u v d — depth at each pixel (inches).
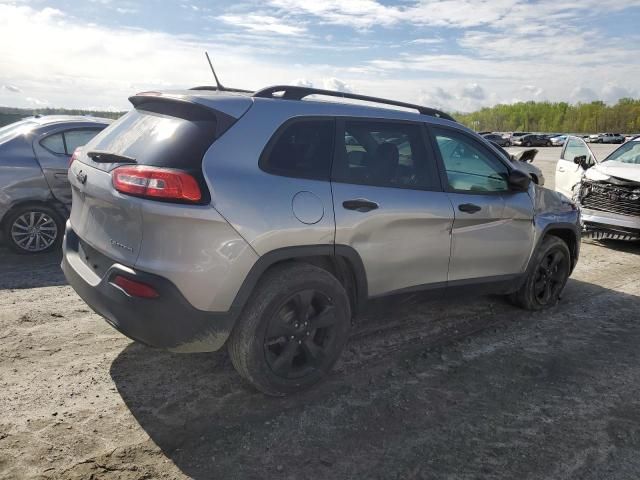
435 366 148.7
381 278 140.1
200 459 105.0
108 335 159.9
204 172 111.3
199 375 137.8
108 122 264.8
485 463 107.5
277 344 126.0
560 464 108.0
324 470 103.6
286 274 122.0
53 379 132.7
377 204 134.9
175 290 109.1
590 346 167.0
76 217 136.2
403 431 117.3
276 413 122.0
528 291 190.9
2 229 238.4
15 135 242.2
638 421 125.1
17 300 185.6
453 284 160.2
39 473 98.2
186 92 129.1
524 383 141.3
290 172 123.3
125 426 114.6
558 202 200.4
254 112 122.3
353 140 136.6
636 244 331.0
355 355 153.5
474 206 159.2
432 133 155.9
